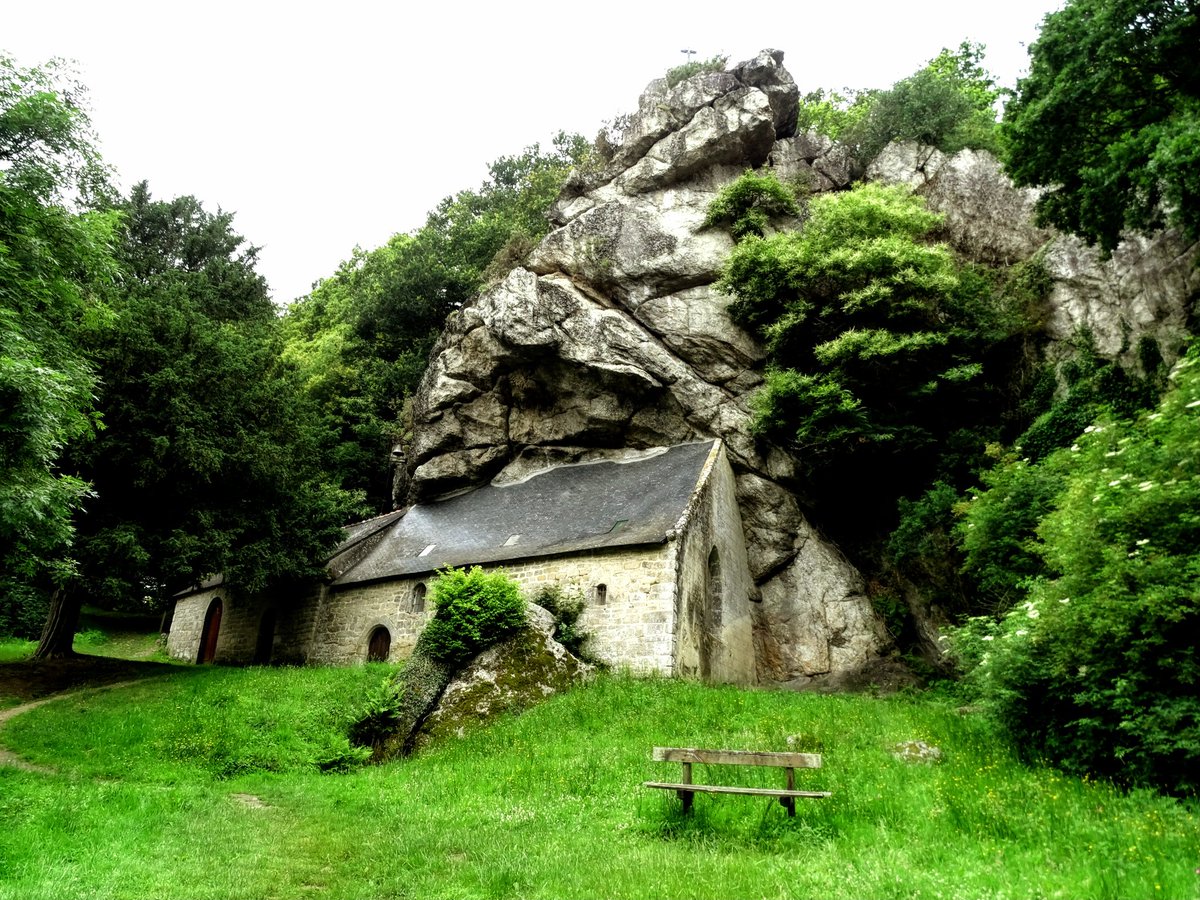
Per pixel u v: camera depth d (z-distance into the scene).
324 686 16.45
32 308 14.31
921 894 5.14
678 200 28.55
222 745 12.62
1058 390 20.14
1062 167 16.70
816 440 21.95
